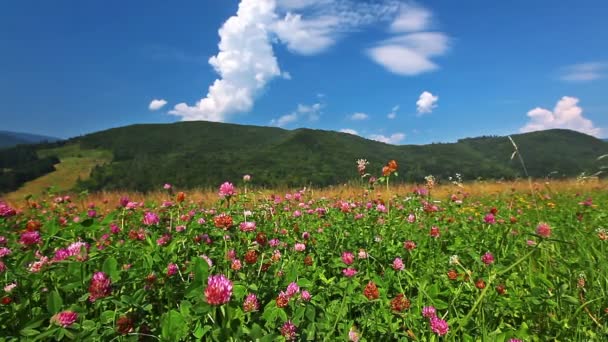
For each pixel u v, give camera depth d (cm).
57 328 206
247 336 217
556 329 277
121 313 232
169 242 352
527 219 639
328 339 237
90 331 210
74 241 338
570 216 621
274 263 337
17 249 331
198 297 203
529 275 338
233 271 300
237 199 549
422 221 562
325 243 449
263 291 271
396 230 493
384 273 339
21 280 262
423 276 322
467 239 481
